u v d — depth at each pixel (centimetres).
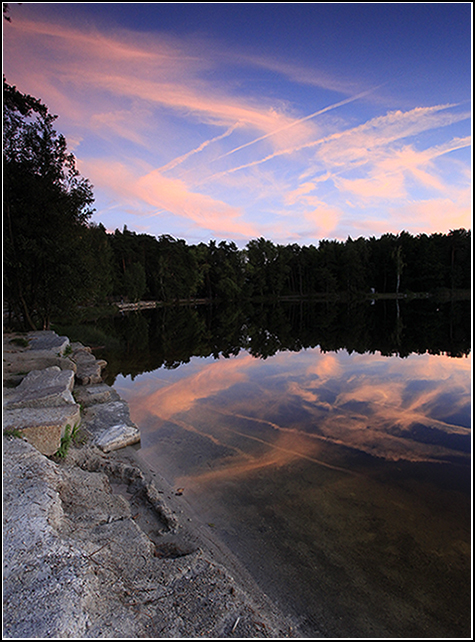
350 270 7100
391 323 3130
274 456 654
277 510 480
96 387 938
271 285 7550
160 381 1226
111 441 646
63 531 306
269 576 361
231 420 843
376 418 867
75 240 1606
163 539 395
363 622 314
